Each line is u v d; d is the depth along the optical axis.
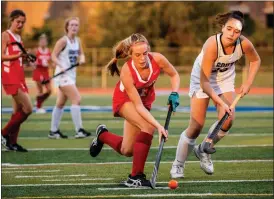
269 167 21.48
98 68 79.12
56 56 29.77
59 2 107.69
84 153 25.03
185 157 19.47
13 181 19.20
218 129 17.66
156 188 17.77
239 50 18.09
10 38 25.44
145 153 17.75
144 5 91.88
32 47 80.56
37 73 44.19
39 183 18.84
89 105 51.03
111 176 19.91
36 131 33.31
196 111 18.98
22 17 25.45
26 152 25.48
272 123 36.66
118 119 39.53
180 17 91.88
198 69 18.80
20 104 25.52
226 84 19.00
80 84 78.12
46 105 51.50
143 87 17.48
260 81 80.25
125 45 17.02
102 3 91.88
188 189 17.62
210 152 17.50
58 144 28.00
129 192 17.22
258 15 103.56
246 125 35.53
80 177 19.80
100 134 19.06
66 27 29.83
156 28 91.44
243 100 56.97
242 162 22.55
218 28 19.45
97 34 90.25
